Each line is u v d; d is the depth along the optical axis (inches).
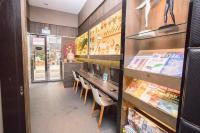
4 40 45.1
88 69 178.9
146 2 57.8
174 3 48.9
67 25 236.5
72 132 85.4
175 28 47.6
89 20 170.7
